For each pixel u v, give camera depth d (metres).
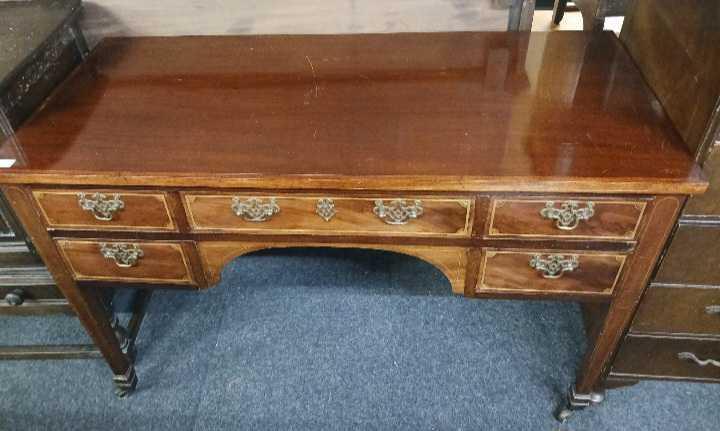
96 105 1.09
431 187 0.90
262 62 1.22
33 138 1.00
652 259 0.99
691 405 1.35
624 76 1.12
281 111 1.06
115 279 1.13
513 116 1.02
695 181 0.86
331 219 0.98
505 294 1.09
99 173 0.92
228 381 1.43
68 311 1.34
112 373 1.46
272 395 1.40
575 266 1.02
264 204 0.96
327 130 1.00
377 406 1.37
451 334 1.52
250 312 1.59
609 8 1.28
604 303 1.18
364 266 1.71
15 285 1.27
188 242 1.04
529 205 0.93
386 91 1.11
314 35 1.32
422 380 1.42
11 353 1.43
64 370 1.48
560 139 0.96
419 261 1.72
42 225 1.03
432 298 1.61
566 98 1.06
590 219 0.94
